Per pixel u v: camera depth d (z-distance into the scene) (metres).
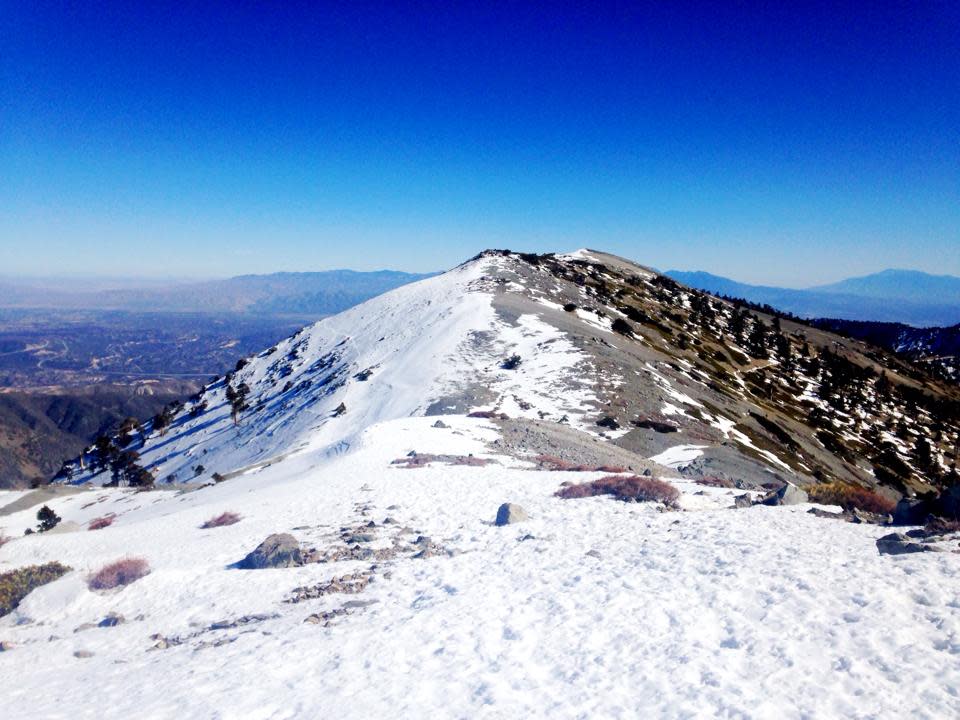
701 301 190.88
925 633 9.73
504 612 13.21
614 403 72.94
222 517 28.55
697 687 8.96
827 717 7.90
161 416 130.12
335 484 32.84
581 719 8.55
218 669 11.76
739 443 70.62
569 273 160.88
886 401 146.88
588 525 20.92
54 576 21.09
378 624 13.52
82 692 11.57
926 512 17.67
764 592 12.12
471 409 70.81
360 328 124.81
